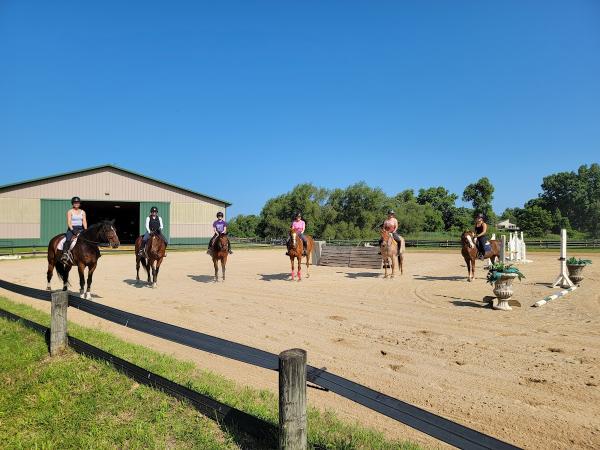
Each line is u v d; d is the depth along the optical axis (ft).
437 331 25.67
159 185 140.36
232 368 19.21
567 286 43.14
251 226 275.59
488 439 8.39
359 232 202.39
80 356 18.90
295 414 9.90
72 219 35.58
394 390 16.55
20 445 13.24
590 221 271.90
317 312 31.53
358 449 11.81
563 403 15.21
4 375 18.19
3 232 122.31
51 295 19.79
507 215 338.75
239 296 39.04
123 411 14.65
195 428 12.99
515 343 22.84
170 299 37.35
